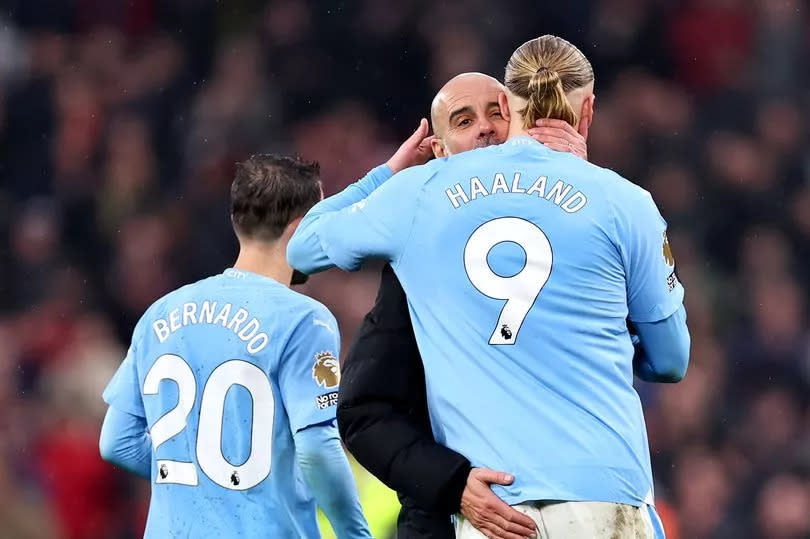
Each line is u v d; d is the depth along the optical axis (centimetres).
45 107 5159
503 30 5041
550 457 1216
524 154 1285
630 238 1266
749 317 4278
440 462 1237
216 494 1420
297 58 5059
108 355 3969
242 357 1434
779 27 5250
